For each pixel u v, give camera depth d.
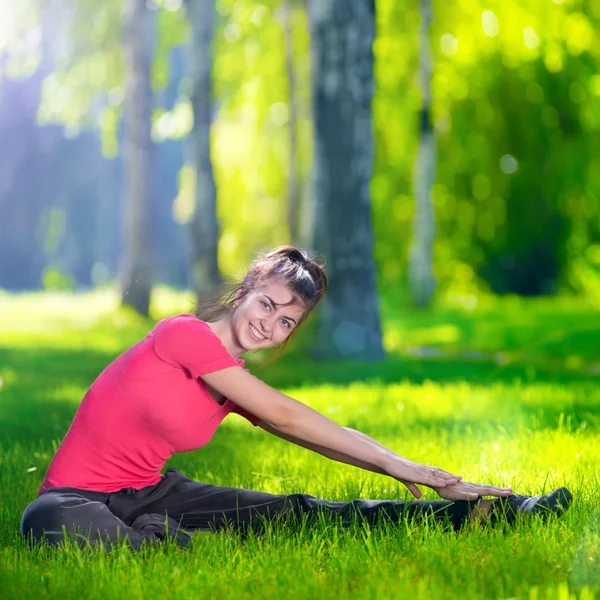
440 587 3.27
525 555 3.61
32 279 57.47
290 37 24.11
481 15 20.36
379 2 24.52
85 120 29.80
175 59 43.16
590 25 19.33
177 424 4.24
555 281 31.25
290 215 25.92
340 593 3.29
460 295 31.06
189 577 3.52
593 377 12.15
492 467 5.86
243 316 4.29
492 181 29.02
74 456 4.32
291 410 4.24
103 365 14.05
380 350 14.99
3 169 55.69
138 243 26.17
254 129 29.52
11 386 11.61
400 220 30.34
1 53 26.75
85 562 3.66
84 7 26.62
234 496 4.45
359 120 15.05
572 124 27.95
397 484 5.49
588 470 5.70
